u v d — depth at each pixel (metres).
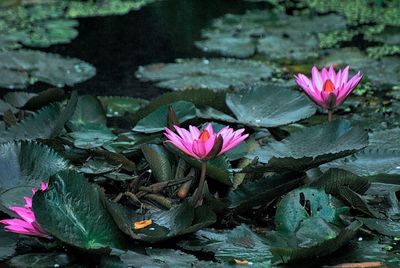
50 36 10.79
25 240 4.67
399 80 8.30
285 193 5.06
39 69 9.12
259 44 10.23
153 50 10.16
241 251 4.39
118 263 4.27
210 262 4.34
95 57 9.88
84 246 4.34
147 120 5.78
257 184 5.00
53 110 5.91
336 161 5.56
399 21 11.41
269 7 12.62
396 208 5.05
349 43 10.16
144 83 8.77
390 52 9.56
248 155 5.42
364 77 8.43
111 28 11.34
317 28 10.99
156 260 4.32
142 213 5.03
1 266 4.31
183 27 11.30
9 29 11.20
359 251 4.45
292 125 6.35
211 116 5.92
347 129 5.26
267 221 5.05
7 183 5.11
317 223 4.53
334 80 5.56
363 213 4.94
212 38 10.55
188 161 4.95
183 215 4.65
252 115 6.06
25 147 5.25
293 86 8.09
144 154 5.34
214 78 8.59
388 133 6.11
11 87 8.53
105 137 5.68
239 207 4.89
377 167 5.46
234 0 13.20
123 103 7.71
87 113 6.41
